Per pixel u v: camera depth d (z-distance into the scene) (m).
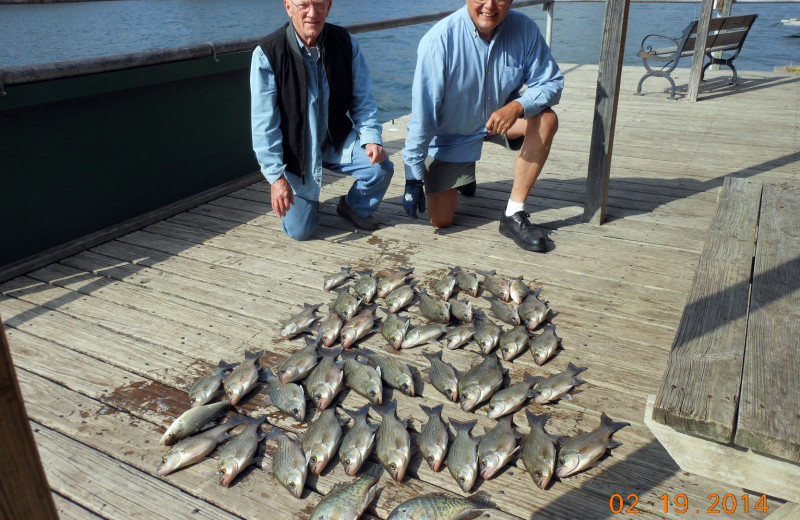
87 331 3.19
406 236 4.27
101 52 23.20
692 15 25.41
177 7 44.56
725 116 7.08
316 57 3.74
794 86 8.41
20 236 3.88
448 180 4.08
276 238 4.31
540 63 3.81
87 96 4.05
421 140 3.83
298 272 3.79
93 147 4.18
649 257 3.80
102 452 2.38
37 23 33.62
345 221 4.57
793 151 5.73
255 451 2.34
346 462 2.21
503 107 3.62
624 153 5.89
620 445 2.33
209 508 2.12
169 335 3.15
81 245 4.14
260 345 3.05
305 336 2.99
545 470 2.13
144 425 2.52
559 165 5.63
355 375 2.70
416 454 2.34
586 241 4.06
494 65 3.75
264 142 3.71
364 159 4.10
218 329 3.20
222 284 3.66
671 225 4.25
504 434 2.33
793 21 21.98
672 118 7.07
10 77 3.47
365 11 37.84
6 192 3.75
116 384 2.77
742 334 1.83
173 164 4.80
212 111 5.03
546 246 3.96
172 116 4.70
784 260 2.27
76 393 2.72
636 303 3.30
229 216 4.72
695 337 1.83
